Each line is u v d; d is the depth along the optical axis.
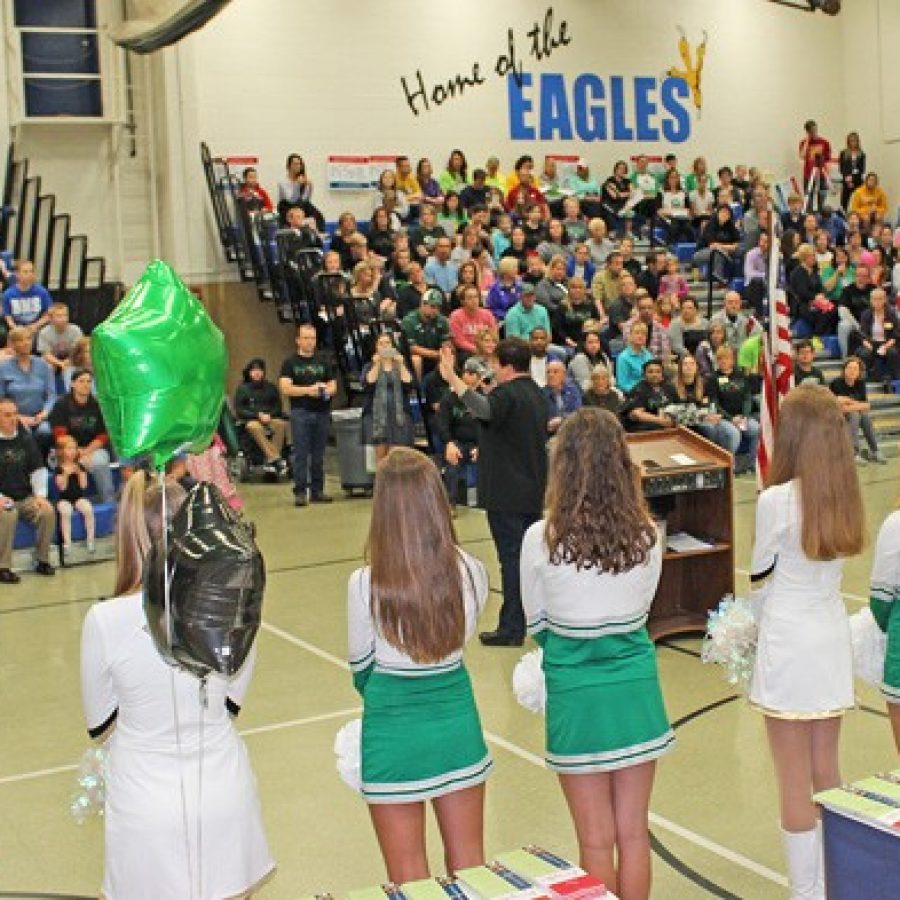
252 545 2.55
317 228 16.70
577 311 14.64
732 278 17.77
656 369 12.71
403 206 17.16
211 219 16.34
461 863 3.26
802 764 3.74
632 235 18.41
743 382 13.67
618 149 19.70
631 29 19.67
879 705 5.89
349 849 4.63
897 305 16.62
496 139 18.72
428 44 18.12
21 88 15.50
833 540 3.61
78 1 15.80
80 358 10.52
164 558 2.51
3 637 7.88
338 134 17.55
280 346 16.61
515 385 6.73
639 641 3.41
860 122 21.44
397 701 3.20
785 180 20.77
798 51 21.08
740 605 3.88
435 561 3.15
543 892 2.22
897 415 15.46
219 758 2.82
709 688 6.28
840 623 3.75
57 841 4.80
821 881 3.73
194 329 2.69
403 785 3.17
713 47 20.38
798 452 3.67
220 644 2.48
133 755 2.77
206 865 2.75
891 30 20.84
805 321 16.56
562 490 3.36
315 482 12.46
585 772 3.33
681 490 6.90
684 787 5.02
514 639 7.07
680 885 4.15
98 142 16.20
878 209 20.28
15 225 15.37
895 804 2.39
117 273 16.34
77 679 6.94
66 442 10.05
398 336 12.91
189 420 2.65
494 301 14.64
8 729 6.15
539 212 17.06
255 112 17.02
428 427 12.27
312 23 17.30
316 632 7.70
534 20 18.88
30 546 9.88
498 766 5.37
